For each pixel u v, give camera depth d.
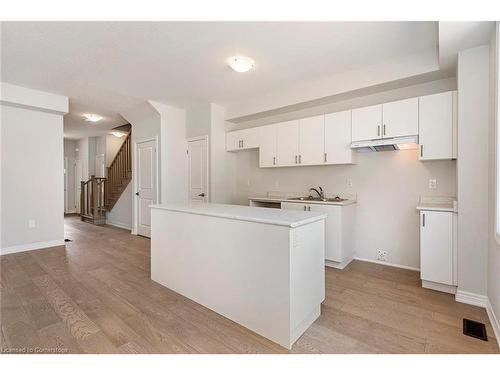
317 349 1.71
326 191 3.90
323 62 3.03
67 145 8.96
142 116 5.11
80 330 1.92
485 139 2.24
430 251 2.57
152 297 2.46
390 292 2.58
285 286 1.73
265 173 4.64
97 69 3.23
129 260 3.62
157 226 2.79
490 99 2.17
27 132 4.14
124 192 6.18
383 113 3.00
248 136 4.48
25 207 4.13
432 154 2.68
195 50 2.75
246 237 1.95
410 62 2.86
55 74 3.40
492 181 2.09
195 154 4.96
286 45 2.64
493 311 2.00
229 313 2.08
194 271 2.38
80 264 3.44
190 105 4.80
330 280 2.89
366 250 3.57
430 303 2.34
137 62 3.04
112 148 7.94
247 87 3.88
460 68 2.34
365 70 3.16
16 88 3.80
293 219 1.83
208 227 2.24
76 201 9.02
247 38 2.52
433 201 3.07
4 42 2.59
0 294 2.53
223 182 4.87
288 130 3.89
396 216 3.33
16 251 4.03
